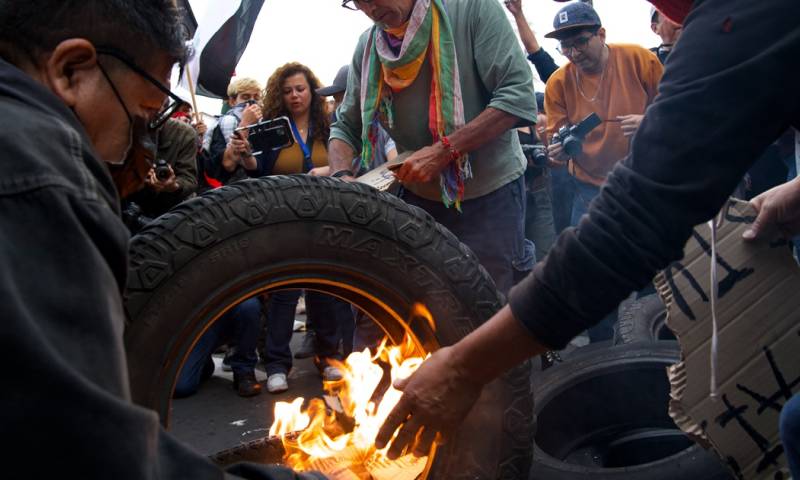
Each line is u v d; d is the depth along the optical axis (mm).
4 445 732
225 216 1620
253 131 3838
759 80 1031
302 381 4004
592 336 3979
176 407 3625
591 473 2107
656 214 1076
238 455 1913
